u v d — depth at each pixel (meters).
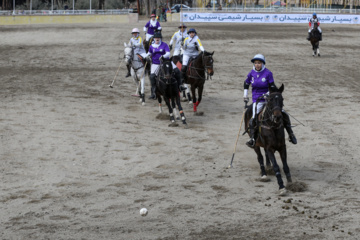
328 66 30.25
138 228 9.04
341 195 10.56
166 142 14.91
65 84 24.55
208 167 12.69
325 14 66.19
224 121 17.61
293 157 13.49
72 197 10.62
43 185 11.33
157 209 9.94
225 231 8.86
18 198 10.55
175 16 69.25
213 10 73.25
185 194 10.79
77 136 15.35
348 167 12.55
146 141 14.98
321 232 8.73
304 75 27.12
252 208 9.93
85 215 9.68
